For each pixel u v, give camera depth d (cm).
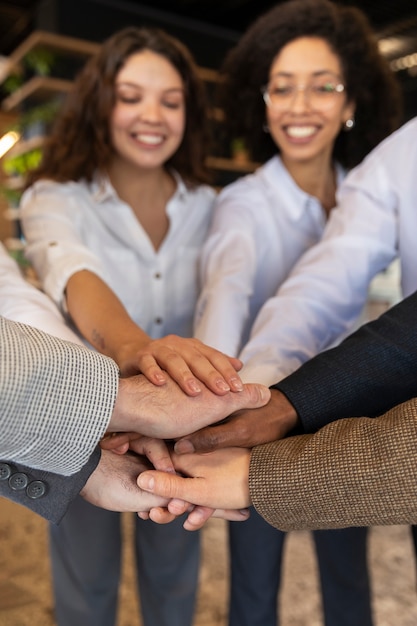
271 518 87
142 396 92
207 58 664
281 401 99
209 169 196
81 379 82
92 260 146
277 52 176
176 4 633
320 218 175
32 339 83
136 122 167
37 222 161
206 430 94
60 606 166
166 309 173
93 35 579
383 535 287
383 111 192
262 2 637
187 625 175
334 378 100
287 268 172
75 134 172
